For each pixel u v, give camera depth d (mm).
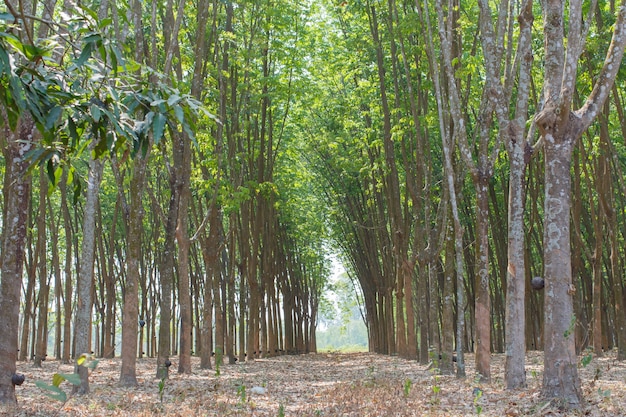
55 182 6398
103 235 35844
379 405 11883
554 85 10617
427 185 22156
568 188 10516
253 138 28562
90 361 4465
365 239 37062
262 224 33188
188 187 21000
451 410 11062
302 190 37281
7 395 11234
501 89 14211
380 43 24031
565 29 20094
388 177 26984
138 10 16844
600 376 15969
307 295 46438
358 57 25828
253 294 31344
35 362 25109
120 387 16234
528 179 27250
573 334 10375
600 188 23078
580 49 11828
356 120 28438
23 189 11617
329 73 27828
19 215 11586
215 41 22516
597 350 24203
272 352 37719
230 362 28922
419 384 16000
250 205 31562
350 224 36406
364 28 25516
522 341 13562
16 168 11562
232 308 29250
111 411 11484
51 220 28938
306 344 46125
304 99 29031
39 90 5574
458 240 17547
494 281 35125
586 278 32562
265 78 24828
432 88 20094
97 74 5898
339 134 30000
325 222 40656
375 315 41562
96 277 39281
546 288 10531
